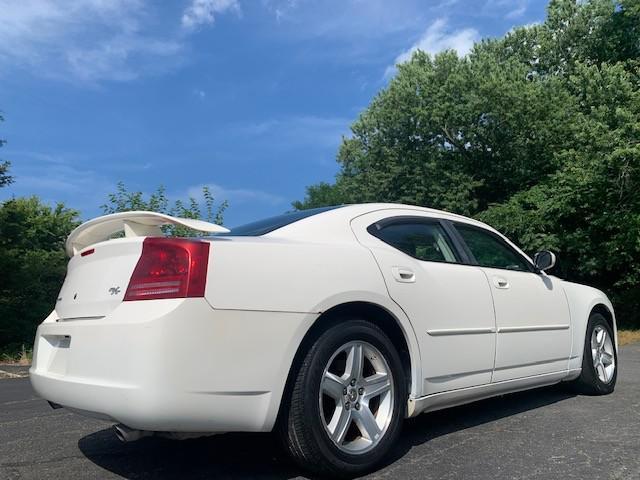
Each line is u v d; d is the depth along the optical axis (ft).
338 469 10.19
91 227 12.46
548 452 11.99
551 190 62.18
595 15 81.41
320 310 10.40
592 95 61.26
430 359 12.23
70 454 12.48
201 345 9.12
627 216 53.36
